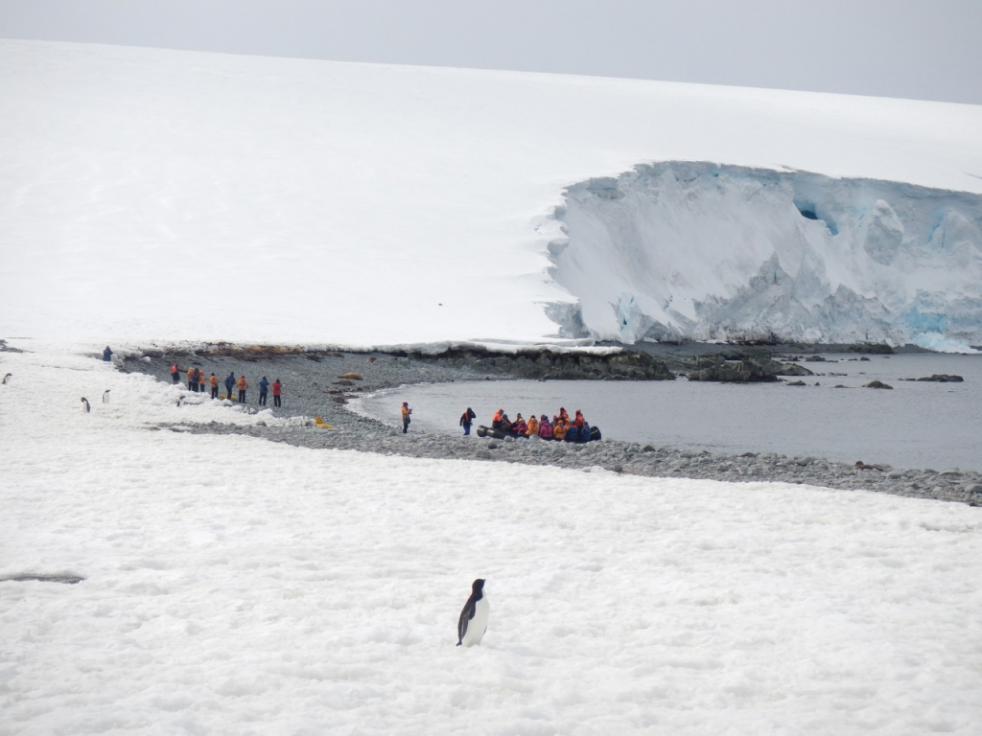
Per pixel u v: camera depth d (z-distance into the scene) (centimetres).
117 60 13812
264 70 14188
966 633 1001
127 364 4684
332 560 1290
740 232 10962
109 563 1220
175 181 10094
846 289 11044
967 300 11300
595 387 6072
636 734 727
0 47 13725
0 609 1013
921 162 12750
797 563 1337
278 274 8144
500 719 746
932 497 2091
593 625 1026
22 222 8806
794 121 14412
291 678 826
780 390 6241
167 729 689
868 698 819
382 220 9550
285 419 3375
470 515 1647
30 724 701
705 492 1952
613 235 10362
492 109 13250
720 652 940
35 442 2525
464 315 7650
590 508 1744
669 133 12769
